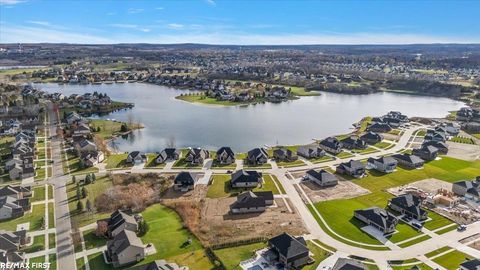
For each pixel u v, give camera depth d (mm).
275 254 74875
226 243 79375
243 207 95562
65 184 112312
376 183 115875
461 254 76688
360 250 78250
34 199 101500
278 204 100438
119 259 71750
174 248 78000
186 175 111938
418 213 91250
